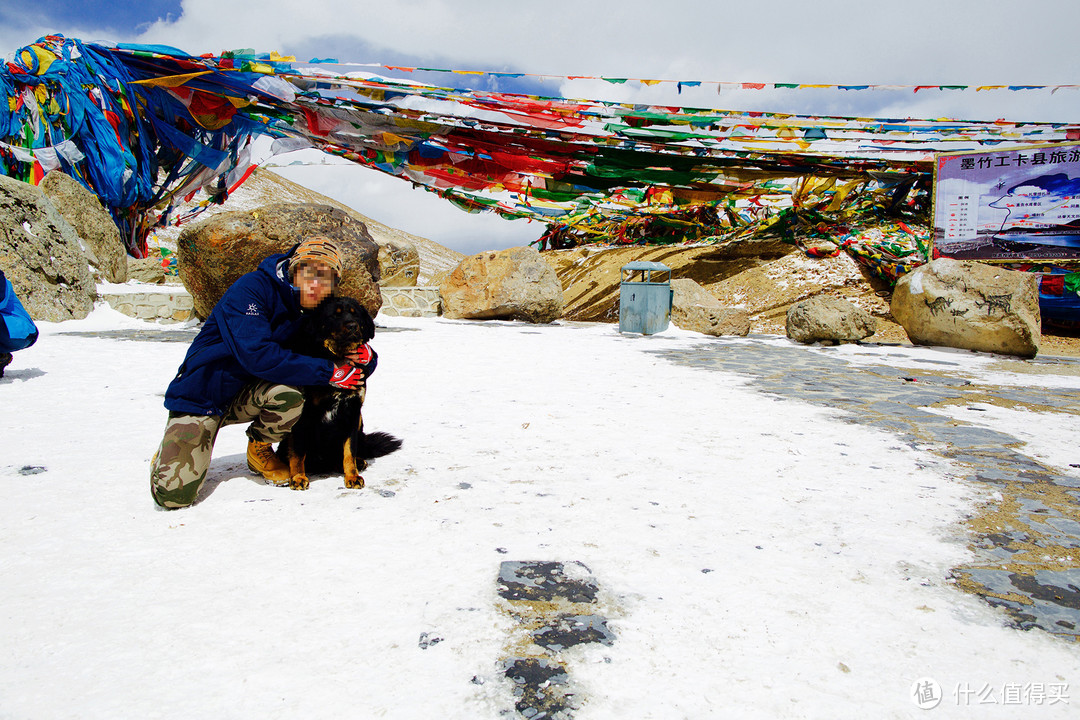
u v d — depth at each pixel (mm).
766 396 6484
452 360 8719
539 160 16078
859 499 3402
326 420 3424
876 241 17438
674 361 9219
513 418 5227
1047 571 2584
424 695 1744
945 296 11484
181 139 16781
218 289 11273
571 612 2195
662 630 2096
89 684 1766
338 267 3377
